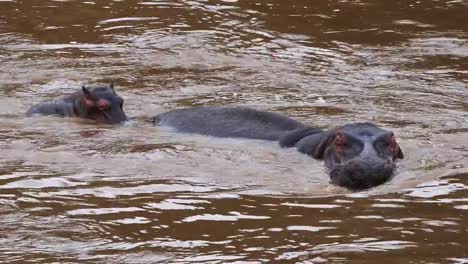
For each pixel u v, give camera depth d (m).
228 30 74.44
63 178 42.75
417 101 58.56
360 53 69.88
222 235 36.00
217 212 38.50
